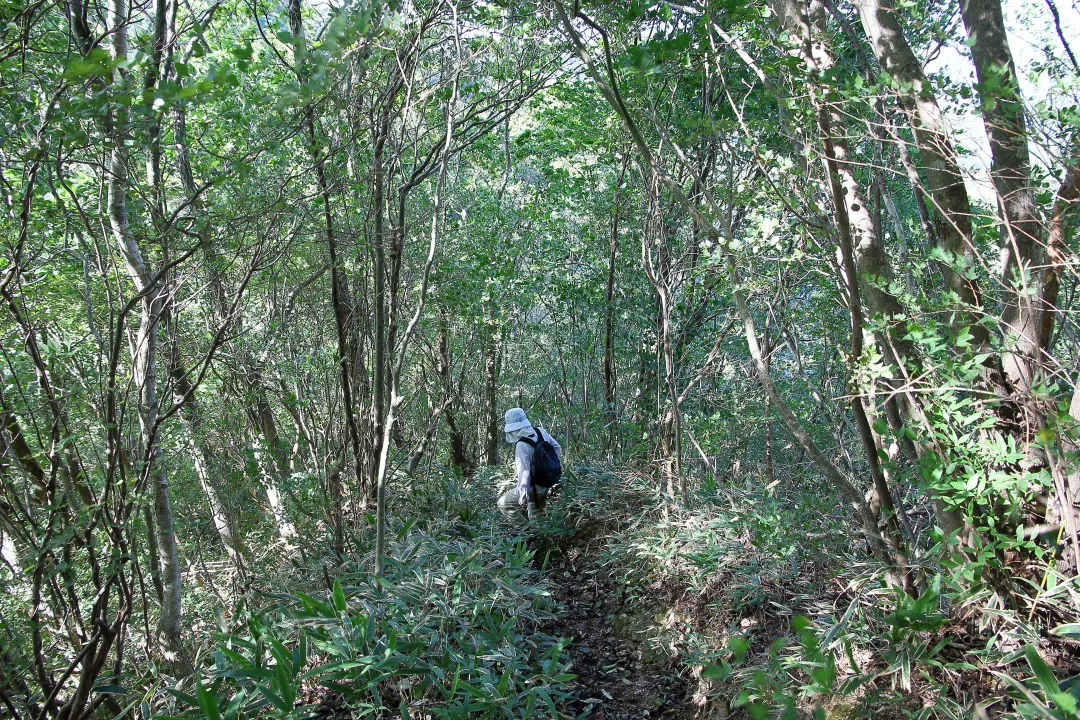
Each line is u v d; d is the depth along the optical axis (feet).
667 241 22.93
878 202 11.32
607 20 13.65
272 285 18.16
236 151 10.50
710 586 15.94
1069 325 9.30
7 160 10.64
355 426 20.26
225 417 19.54
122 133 8.81
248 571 20.53
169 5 13.96
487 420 42.88
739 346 24.80
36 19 10.24
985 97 7.77
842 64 11.91
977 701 9.36
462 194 31.12
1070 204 8.06
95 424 12.26
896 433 9.70
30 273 12.17
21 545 11.15
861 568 13.79
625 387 31.89
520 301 33.42
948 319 9.84
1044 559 9.46
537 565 21.99
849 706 10.26
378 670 11.99
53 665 13.29
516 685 13.39
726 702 12.42
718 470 25.29
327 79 8.27
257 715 11.52
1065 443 8.38
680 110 17.74
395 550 17.04
